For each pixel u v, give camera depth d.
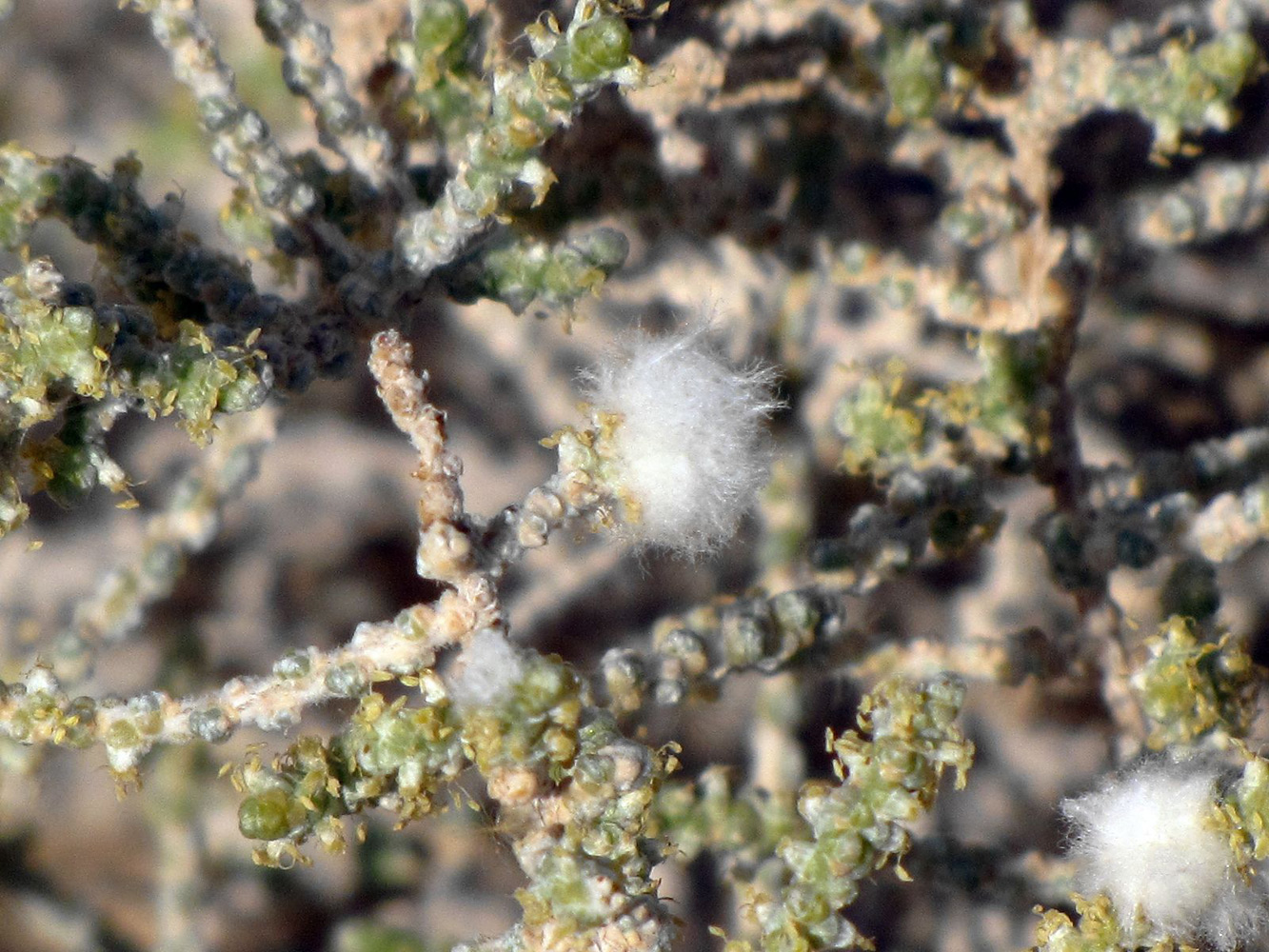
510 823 0.14
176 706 0.14
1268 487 0.16
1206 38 0.17
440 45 0.15
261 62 0.18
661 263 0.18
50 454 0.13
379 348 0.13
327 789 0.13
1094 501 0.17
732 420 0.14
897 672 0.16
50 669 0.14
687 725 0.18
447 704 0.13
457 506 0.13
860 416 0.16
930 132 0.17
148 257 0.15
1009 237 0.17
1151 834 0.14
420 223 0.14
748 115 0.17
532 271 0.15
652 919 0.13
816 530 0.18
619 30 0.13
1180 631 0.15
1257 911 0.14
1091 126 0.18
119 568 0.17
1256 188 0.17
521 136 0.14
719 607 0.16
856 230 0.18
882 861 0.14
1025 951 0.14
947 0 0.16
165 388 0.13
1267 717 0.17
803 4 0.17
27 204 0.14
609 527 0.14
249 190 0.15
